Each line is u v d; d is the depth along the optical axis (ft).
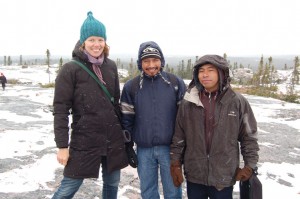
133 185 18.30
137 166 13.07
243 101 11.08
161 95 12.35
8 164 20.47
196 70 11.14
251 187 10.97
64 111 11.25
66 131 11.27
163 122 12.30
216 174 11.06
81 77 11.35
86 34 11.28
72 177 11.55
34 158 22.06
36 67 236.43
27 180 18.03
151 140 12.36
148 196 12.84
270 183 19.93
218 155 11.01
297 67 163.63
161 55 12.33
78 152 11.55
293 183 20.29
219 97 11.00
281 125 39.47
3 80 85.15
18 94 69.21
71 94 11.35
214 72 10.76
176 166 11.94
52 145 25.61
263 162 23.89
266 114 47.85
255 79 115.55
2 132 29.22
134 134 12.73
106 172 12.72
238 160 11.39
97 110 11.53
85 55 11.40
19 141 26.32
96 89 11.53
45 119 37.88
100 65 11.76
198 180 11.41
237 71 220.43
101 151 11.67
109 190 12.93
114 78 12.19
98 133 11.60
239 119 11.07
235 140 11.07
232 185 11.34
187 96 11.27
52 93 70.95
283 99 79.36
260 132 34.47
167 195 12.73
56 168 20.30
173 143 12.03
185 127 11.55
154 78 12.44
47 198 15.85
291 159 25.21
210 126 11.12
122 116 12.75
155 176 12.92
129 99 12.65
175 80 12.66
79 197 16.15
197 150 11.26
